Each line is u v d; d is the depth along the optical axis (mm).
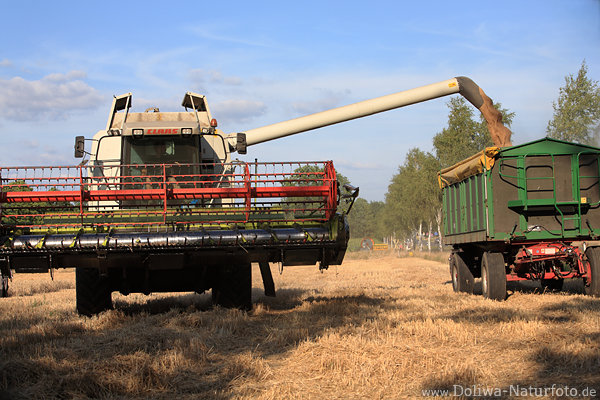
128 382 5816
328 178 10633
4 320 10992
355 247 97375
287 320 9703
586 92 39562
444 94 18859
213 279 11250
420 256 52781
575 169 13023
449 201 16125
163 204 10430
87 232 10148
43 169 10102
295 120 17844
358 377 5938
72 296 17141
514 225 12992
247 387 5738
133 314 10688
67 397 5555
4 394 5512
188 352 7000
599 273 12266
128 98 12594
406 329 8359
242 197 10367
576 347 6805
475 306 11219
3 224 10148
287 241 10211
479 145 46656
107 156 12000
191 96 12875
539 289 14930
